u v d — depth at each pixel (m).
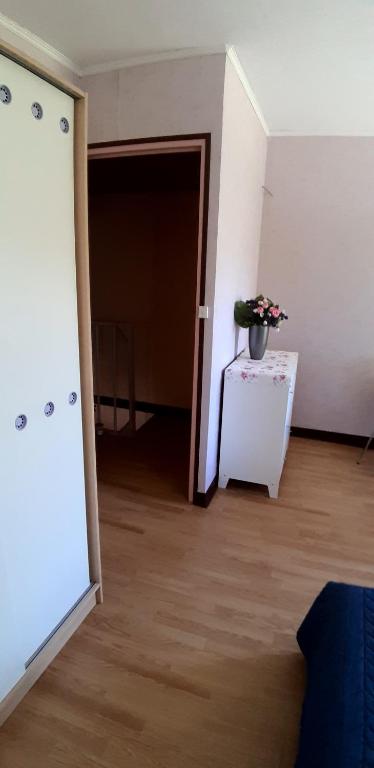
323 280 3.26
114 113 2.11
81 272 1.35
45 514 1.36
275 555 2.07
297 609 1.73
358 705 0.89
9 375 1.12
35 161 1.12
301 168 3.09
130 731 1.25
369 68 2.05
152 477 2.82
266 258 3.35
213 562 2.00
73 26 1.76
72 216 1.29
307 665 1.39
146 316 4.05
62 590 1.51
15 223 1.08
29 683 1.36
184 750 1.20
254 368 2.54
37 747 1.20
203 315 2.17
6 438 1.14
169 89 1.97
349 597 1.26
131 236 3.92
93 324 3.80
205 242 2.08
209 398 2.29
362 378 3.35
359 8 1.58
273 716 1.31
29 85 1.06
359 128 2.89
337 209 3.10
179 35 1.80
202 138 1.97
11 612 1.23
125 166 2.74
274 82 2.24
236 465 2.62
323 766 0.81
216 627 1.63
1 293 1.06
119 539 2.16
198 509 2.45
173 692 1.37
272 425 2.47
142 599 1.76
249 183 2.67
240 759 1.19
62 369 1.34
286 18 1.66
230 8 1.60
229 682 1.41
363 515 2.46
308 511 2.48
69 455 1.45
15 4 1.60
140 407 4.30
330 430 3.53
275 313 2.64
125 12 1.65
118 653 1.50
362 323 3.25
